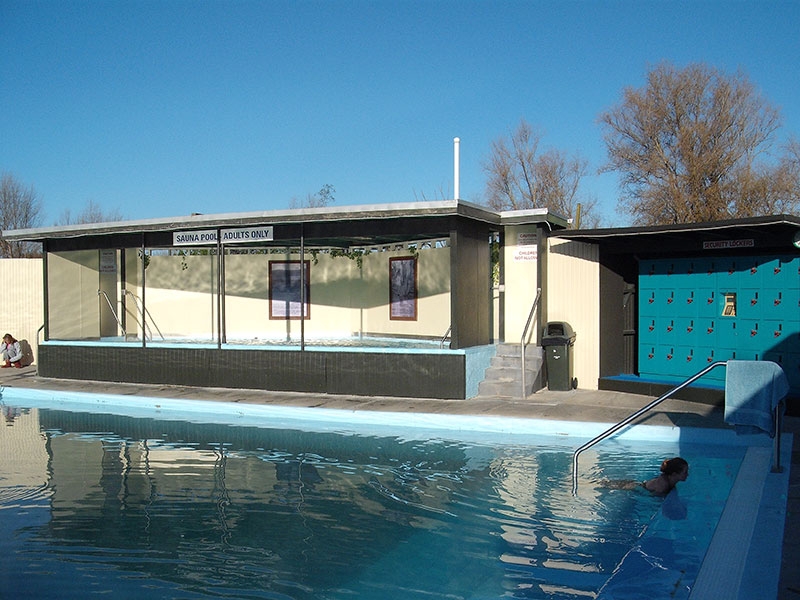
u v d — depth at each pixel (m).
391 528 6.57
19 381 15.52
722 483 7.50
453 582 5.32
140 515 7.03
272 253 17.95
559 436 10.03
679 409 10.89
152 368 14.70
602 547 5.98
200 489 7.92
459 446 9.69
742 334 11.68
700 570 4.96
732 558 5.16
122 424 11.63
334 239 15.23
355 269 17.59
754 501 6.53
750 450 8.62
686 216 32.34
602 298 13.07
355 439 10.23
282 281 17.92
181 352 14.40
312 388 13.20
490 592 5.12
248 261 18.05
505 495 7.49
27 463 9.13
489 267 13.50
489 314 13.52
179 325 18.12
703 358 12.25
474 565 5.65
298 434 10.64
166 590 5.28
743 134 32.50
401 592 5.17
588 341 13.16
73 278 16.55
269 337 17.94
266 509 7.18
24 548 6.16
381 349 12.64
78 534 6.49
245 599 5.11
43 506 7.34
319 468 8.74
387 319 16.84
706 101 33.50
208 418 11.97
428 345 14.77
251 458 9.28
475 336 12.88
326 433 10.66
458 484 7.93
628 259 13.61
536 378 12.68
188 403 12.59
